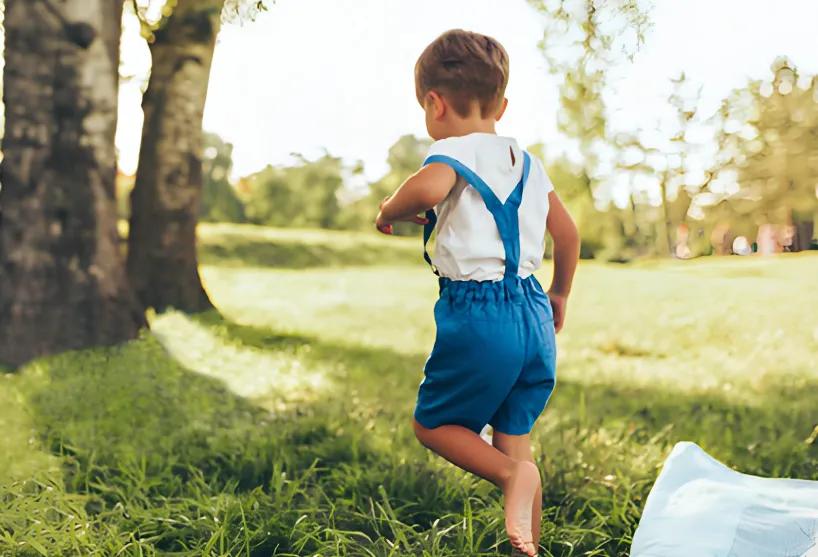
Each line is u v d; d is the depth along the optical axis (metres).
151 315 10.66
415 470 4.12
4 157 7.80
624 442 4.81
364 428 5.04
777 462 4.50
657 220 34.25
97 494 3.93
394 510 3.73
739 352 8.96
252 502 3.65
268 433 4.92
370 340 9.88
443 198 2.85
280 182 33.72
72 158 7.88
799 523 2.77
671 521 2.88
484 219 2.87
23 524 3.43
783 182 35.41
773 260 25.33
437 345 2.87
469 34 3.07
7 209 7.75
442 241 2.90
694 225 36.12
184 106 11.50
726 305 13.72
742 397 6.50
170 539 3.45
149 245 11.43
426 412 2.92
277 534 3.41
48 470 4.05
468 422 2.88
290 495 3.78
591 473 4.17
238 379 6.77
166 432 4.98
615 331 10.79
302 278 19.19
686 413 5.82
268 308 13.13
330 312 12.93
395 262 25.20
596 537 3.45
